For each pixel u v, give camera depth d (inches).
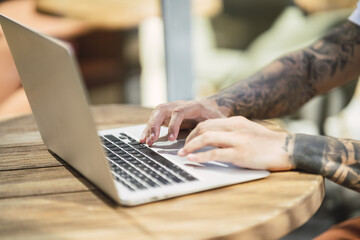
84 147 27.4
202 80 95.0
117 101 90.4
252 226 23.5
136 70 90.2
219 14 93.1
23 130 44.0
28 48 29.7
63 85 26.0
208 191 28.3
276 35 95.8
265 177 30.6
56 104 28.9
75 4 81.9
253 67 96.4
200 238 22.2
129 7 86.0
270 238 24.5
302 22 95.0
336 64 49.2
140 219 24.4
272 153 31.0
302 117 93.3
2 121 47.8
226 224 23.6
